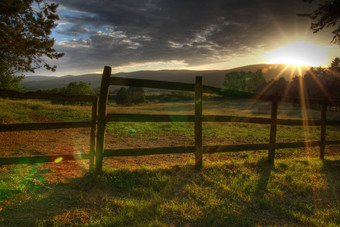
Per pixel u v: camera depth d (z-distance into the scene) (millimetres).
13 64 7730
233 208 3410
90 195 3566
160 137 10516
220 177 4609
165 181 4223
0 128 3525
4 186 3582
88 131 11031
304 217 3240
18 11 6242
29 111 16234
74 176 4340
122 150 4340
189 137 10664
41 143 7559
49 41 7238
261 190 4160
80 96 4129
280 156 7820
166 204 3416
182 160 6457
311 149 9383
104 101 4152
